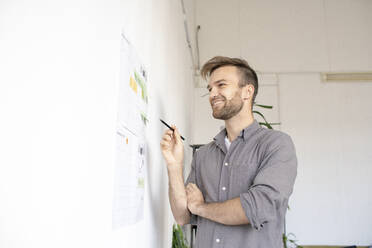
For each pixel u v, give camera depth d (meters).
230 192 1.31
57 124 0.54
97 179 0.72
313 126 4.51
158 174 1.52
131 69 1.02
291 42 4.78
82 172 0.64
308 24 4.83
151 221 1.35
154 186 1.42
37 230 0.49
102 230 0.75
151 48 1.38
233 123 1.45
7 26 0.44
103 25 0.76
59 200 0.55
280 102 4.60
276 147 1.26
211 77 1.51
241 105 1.42
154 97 1.44
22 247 0.46
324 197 4.29
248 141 1.37
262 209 1.09
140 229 1.14
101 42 0.75
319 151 4.43
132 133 1.03
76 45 0.61
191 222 1.48
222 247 1.25
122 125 0.91
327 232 4.19
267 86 4.65
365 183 4.31
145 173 1.23
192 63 4.23
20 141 0.46
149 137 1.32
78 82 0.62
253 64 4.73
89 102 0.68
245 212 1.10
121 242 0.91
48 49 0.52
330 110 4.55
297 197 4.30
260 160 1.29
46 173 0.51
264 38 4.81
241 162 1.33
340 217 4.23
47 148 0.52
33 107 0.48
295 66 4.70
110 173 0.81
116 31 0.87
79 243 0.62
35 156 0.49
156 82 1.49
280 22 4.85
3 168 0.43
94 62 0.71
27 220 0.47
